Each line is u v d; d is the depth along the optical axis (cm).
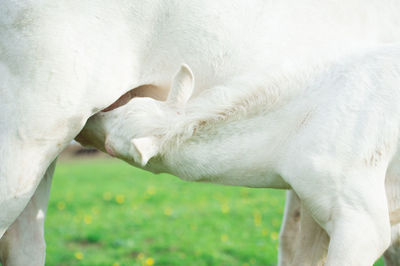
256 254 732
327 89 374
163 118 367
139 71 391
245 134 377
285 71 379
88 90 369
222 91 378
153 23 384
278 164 378
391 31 423
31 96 355
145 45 388
